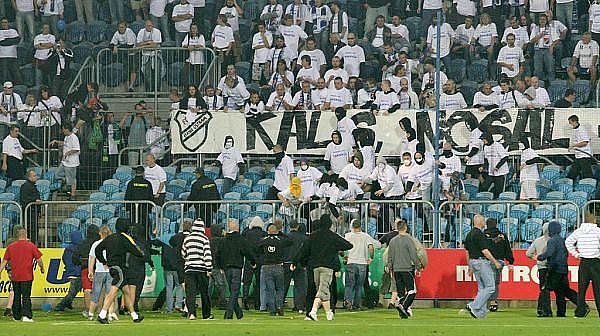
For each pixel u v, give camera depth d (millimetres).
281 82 71688
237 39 77812
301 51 73375
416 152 63781
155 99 72688
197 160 68250
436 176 57906
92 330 43875
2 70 79438
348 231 58000
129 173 69250
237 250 50094
